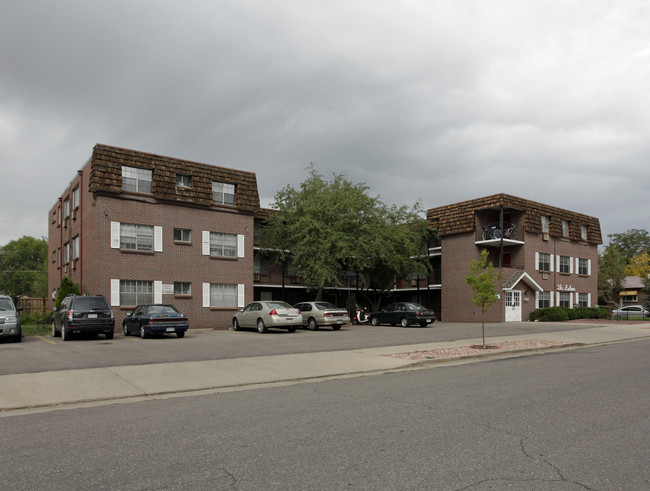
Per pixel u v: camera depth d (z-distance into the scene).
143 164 25.33
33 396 8.59
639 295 56.25
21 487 4.41
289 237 30.88
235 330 24.62
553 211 39.19
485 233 35.53
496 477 4.58
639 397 8.22
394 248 32.47
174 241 26.14
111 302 23.88
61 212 31.67
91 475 4.71
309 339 18.98
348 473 4.70
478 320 34.62
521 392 8.70
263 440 5.84
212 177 27.69
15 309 18.36
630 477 4.59
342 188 30.83
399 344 17.31
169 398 8.83
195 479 4.58
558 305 39.28
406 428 6.31
